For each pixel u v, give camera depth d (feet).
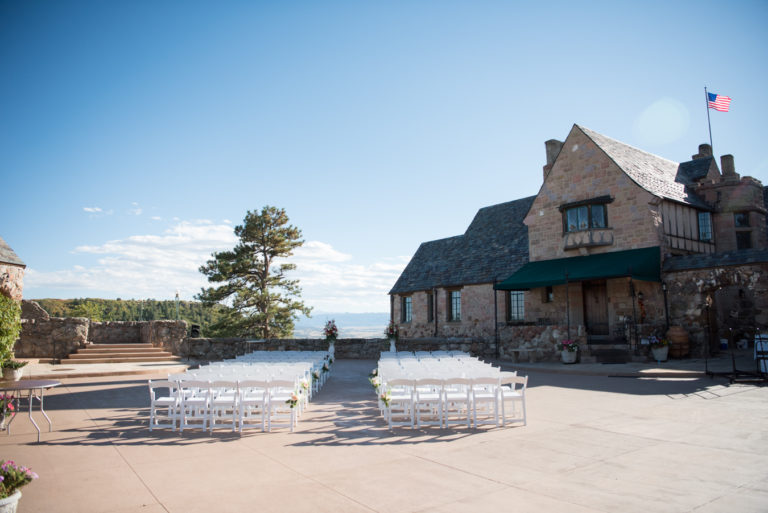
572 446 25.25
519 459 23.04
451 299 106.42
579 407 36.24
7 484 15.55
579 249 79.41
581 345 67.82
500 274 94.84
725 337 80.64
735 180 82.07
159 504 17.70
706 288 64.95
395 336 85.71
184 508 17.29
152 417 30.01
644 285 71.20
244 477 20.79
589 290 79.92
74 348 75.36
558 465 21.99
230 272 117.80
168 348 81.71
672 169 90.68
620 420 31.35
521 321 89.92
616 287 74.59
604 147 79.61
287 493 18.79
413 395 30.25
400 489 19.12
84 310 179.42
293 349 88.58
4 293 59.93
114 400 42.22
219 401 29.96
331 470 21.68
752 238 82.02
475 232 115.65
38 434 27.20
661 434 27.40
